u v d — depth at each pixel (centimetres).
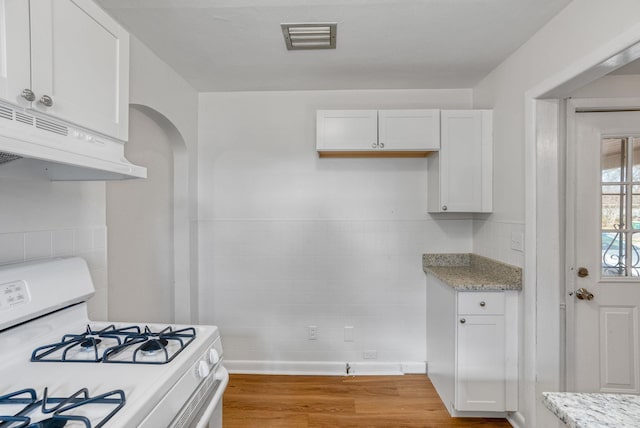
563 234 189
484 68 217
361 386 234
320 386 234
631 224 191
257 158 257
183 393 87
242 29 169
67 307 115
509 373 188
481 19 160
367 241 255
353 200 255
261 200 258
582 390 190
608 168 191
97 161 90
